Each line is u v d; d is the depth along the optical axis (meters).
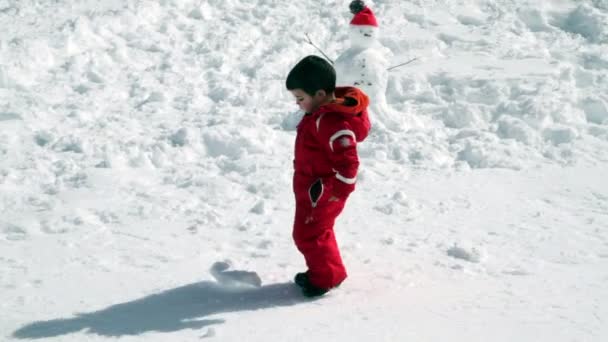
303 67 3.38
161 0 10.23
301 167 3.52
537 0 10.38
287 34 9.36
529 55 8.67
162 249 4.24
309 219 3.50
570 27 9.76
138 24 9.60
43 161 5.78
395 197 5.14
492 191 5.36
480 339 2.99
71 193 5.15
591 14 9.71
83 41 8.96
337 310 3.38
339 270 3.56
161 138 6.32
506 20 9.86
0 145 6.16
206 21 9.88
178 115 7.05
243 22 9.80
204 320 3.28
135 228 4.56
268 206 4.95
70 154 6.00
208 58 8.58
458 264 4.04
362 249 4.26
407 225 4.70
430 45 8.97
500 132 6.68
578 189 5.41
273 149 6.19
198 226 4.62
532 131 6.52
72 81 7.96
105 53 8.59
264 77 8.14
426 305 3.43
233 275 3.65
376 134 6.46
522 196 5.27
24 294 3.58
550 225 4.72
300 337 3.04
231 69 8.37
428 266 4.02
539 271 3.95
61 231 4.51
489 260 4.12
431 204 5.08
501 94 7.36
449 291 3.63
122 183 5.37
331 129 3.33
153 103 7.38
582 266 4.04
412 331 3.09
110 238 4.39
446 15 10.05
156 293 3.61
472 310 3.35
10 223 4.56
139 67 8.45
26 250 4.18
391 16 9.97
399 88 7.68
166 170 5.72
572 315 3.28
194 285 3.72
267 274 3.89
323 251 3.51
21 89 7.70
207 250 4.24
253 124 6.69
